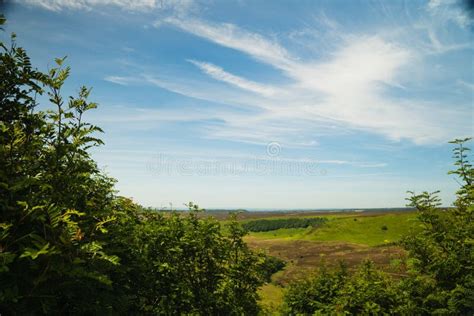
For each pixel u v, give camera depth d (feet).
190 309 39.75
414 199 35.45
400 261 37.58
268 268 51.37
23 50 14.71
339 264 67.21
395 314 41.60
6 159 13.41
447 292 31.81
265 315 62.28
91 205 17.67
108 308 16.34
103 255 14.24
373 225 371.35
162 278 34.96
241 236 48.96
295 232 522.88
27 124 14.75
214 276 44.16
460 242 32.04
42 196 14.08
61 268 12.44
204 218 44.70
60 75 15.24
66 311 15.40
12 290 11.62
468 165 30.14
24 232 13.15
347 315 48.42
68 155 15.65
